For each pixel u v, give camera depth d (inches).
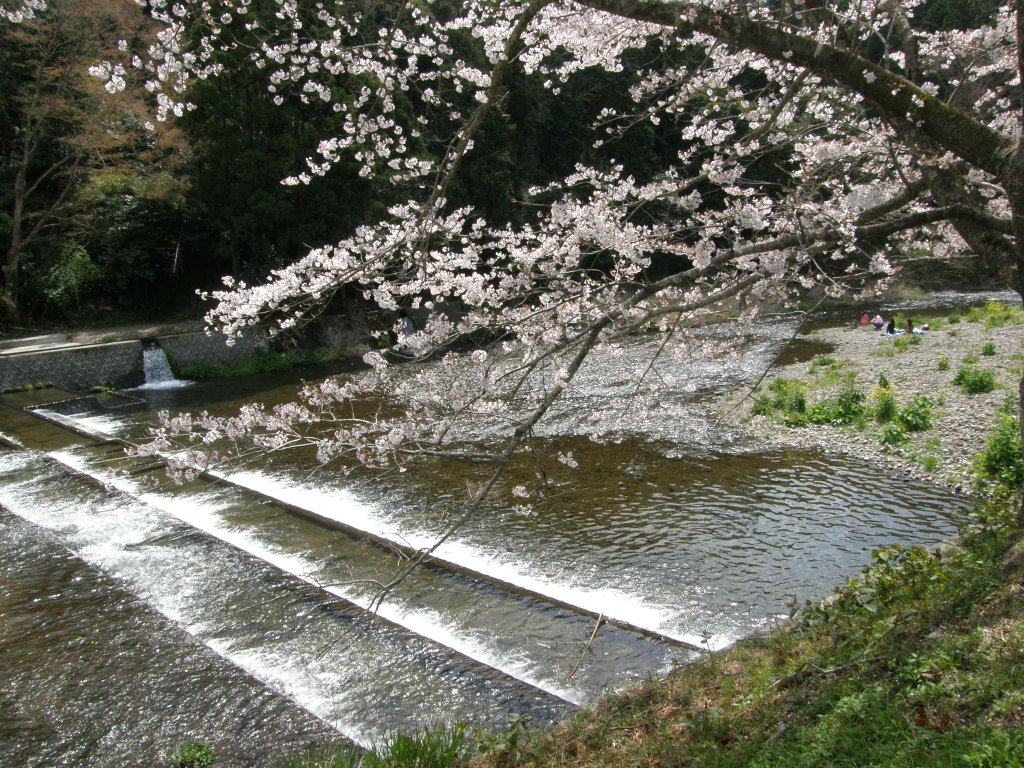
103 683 241.9
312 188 844.6
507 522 355.9
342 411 580.4
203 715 223.5
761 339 799.7
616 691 209.5
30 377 735.7
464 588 288.8
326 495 407.8
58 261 949.2
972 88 308.3
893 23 236.2
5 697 236.2
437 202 195.0
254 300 229.3
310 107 820.0
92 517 389.4
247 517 380.2
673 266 909.2
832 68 175.2
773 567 297.9
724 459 434.6
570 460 273.6
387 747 182.4
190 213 1010.1
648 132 986.7
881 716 138.2
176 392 754.8
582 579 296.2
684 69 295.6
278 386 770.2
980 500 338.6
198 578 312.8
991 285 1152.8
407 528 354.0
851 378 582.6
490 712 213.9
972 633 159.0
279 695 231.1
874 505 356.2
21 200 887.1
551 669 233.3
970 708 133.0
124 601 296.4
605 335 189.6
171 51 231.1
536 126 1098.7
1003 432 362.9
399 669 237.9
